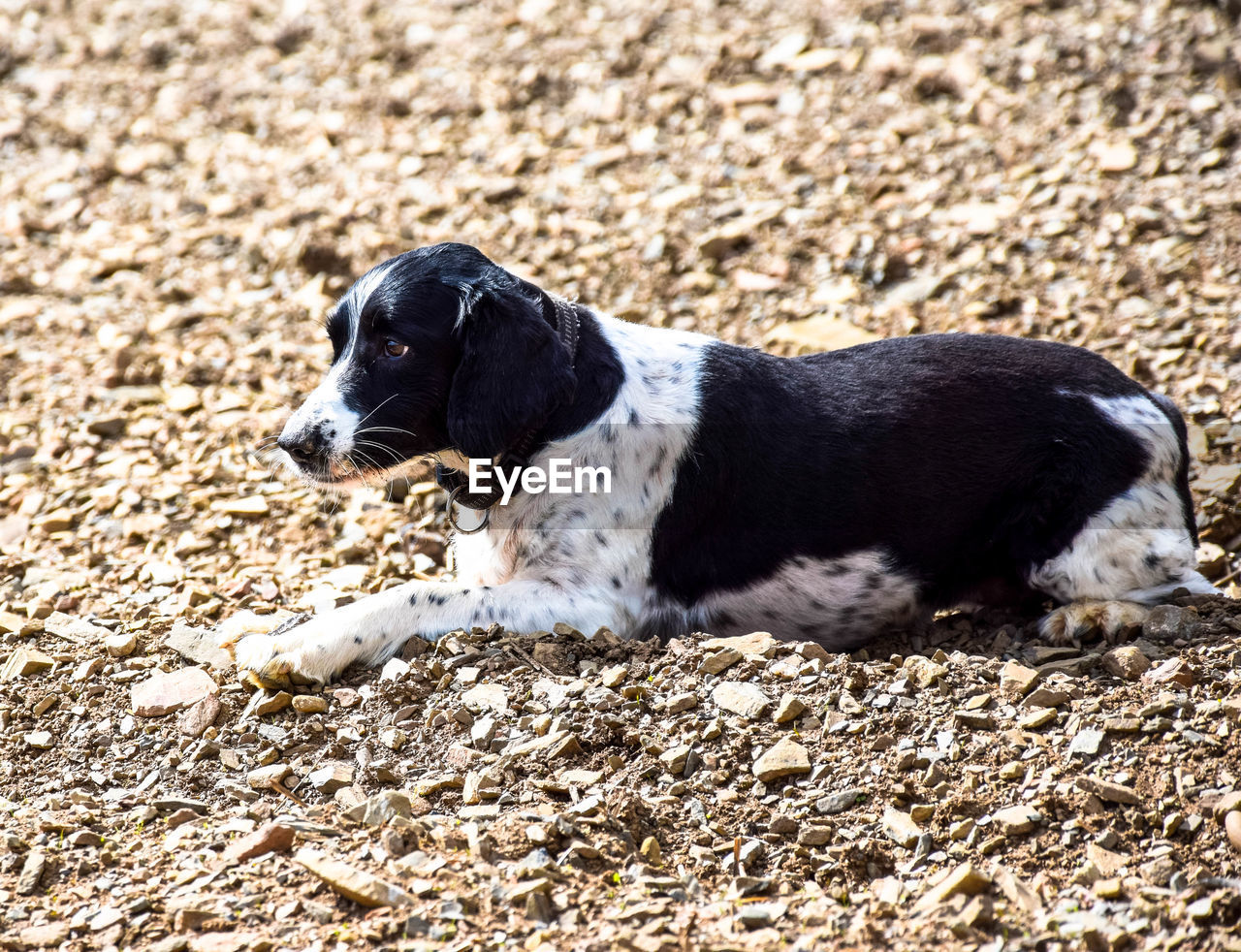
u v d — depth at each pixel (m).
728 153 10.99
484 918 4.13
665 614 5.96
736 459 5.84
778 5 12.75
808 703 5.11
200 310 9.67
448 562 6.92
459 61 12.66
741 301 9.33
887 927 4.14
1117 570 5.84
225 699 5.41
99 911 4.21
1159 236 9.33
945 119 11.00
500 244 10.13
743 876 4.36
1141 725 4.84
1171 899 4.15
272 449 8.01
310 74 12.84
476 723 5.12
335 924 4.13
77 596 6.47
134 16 14.06
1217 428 7.54
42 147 12.18
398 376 5.70
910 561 6.00
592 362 5.84
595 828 4.52
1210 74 10.80
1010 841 4.46
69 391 8.76
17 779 5.04
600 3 13.19
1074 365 6.13
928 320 8.91
